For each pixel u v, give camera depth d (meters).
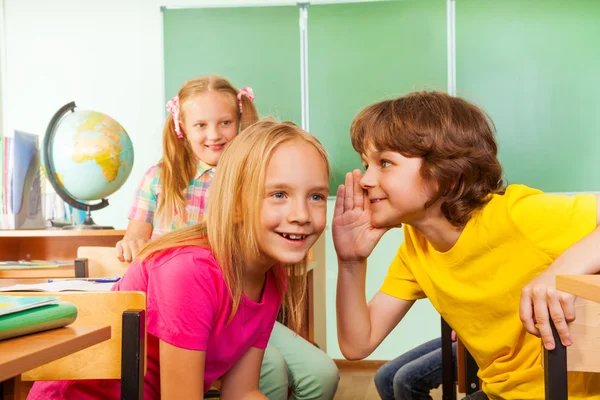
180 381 1.02
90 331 0.72
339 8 3.97
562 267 0.96
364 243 1.29
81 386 1.06
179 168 2.15
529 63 3.87
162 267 1.04
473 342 1.27
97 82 4.09
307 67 4.00
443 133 1.19
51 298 0.76
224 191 1.04
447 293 1.25
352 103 3.98
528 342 1.17
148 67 4.07
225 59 4.04
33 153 2.51
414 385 2.08
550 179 3.88
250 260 1.06
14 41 4.12
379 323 1.38
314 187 1.00
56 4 4.10
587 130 3.85
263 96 4.03
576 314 0.82
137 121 4.08
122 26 4.07
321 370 1.86
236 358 1.18
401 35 3.94
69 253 2.49
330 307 4.06
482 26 3.88
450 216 1.19
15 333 0.66
